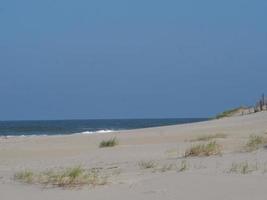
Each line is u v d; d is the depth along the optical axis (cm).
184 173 1248
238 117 5162
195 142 2428
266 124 3741
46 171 1451
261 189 984
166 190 1016
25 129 11281
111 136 3500
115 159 1836
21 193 1062
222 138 2591
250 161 1455
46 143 3086
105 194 1006
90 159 1888
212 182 1079
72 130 10294
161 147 2239
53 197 995
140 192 1009
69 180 1183
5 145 3023
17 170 1617
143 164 1543
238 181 1083
